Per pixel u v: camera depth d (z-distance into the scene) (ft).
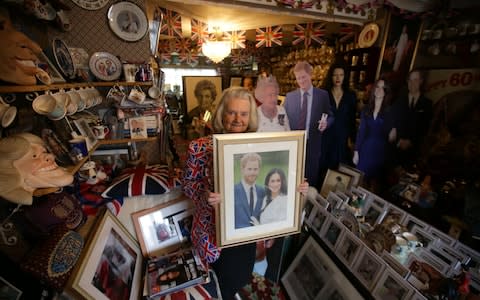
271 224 3.15
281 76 7.50
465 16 5.11
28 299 1.95
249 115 2.93
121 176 4.24
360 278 3.55
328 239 4.39
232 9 4.83
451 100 5.33
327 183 5.97
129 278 3.27
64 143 2.98
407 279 3.22
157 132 4.44
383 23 5.24
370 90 5.65
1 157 1.76
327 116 5.65
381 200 4.87
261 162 2.90
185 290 3.54
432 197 4.99
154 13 4.74
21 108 2.40
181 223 4.29
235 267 3.97
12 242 2.07
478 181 4.48
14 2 2.35
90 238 2.81
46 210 2.40
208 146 2.99
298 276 4.47
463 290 2.81
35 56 2.16
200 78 9.33
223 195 2.81
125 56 4.32
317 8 4.75
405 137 6.24
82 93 3.44
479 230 4.00
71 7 3.84
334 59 5.49
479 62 4.88
